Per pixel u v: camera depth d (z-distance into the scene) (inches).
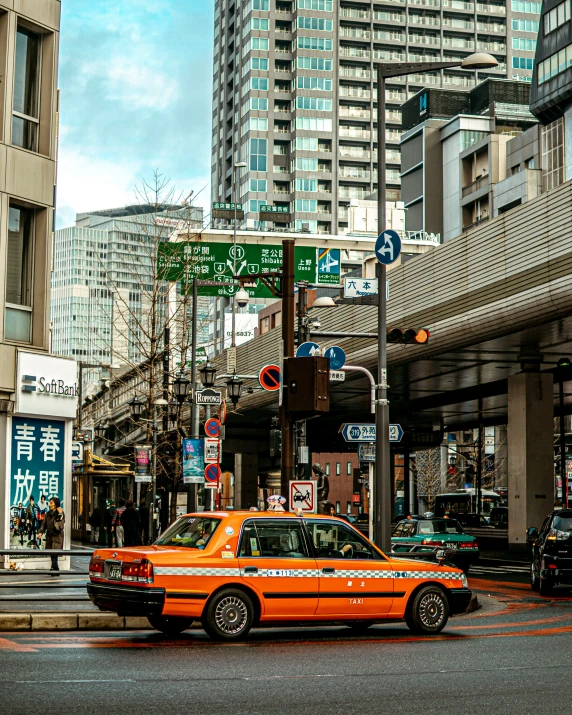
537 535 1024.2
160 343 1600.6
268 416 2623.0
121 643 537.6
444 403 2231.8
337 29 6732.3
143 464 1585.9
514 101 4520.2
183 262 1659.7
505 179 3843.5
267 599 566.9
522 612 770.8
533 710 354.9
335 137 6673.2
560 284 1171.9
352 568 589.9
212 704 358.0
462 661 481.7
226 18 7204.7
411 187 4653.1
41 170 1131.9
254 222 6230.3
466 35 6875.0
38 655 475.5
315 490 773.9
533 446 1663.4
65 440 1196.5
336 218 6624.0
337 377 928.9
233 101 7032.5
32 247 1139.9
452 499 2987.2
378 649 530.0
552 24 3506.4
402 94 6781.5
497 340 1467.8
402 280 1549.0
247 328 4613.7
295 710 350.3
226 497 4345.5
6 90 1091.3
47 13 1143.0
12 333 1119.6
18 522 1130.7
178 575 549.6
